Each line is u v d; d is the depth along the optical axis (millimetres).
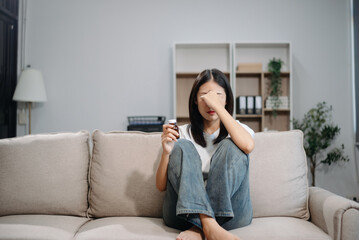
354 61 3350
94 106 3432
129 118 3402
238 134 1235
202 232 1141
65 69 3434
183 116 3344
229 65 3338
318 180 3350
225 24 3469
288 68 3338
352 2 3398
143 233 1213
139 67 3461
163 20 3480
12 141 1560
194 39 3469
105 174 1525
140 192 1510
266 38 3463
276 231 1222
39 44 3426
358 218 1157
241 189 1232
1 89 3115
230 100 1477
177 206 1116
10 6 3225
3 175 1486
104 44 3457
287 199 1468
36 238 1195
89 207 1560
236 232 1215
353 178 3328
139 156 1555
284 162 1518
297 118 3418
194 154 1224
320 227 1339
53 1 3441
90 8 3463
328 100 3426
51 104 3416
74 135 1625
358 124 3264
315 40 3453
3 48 3133
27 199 1474
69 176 1528
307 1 3465
